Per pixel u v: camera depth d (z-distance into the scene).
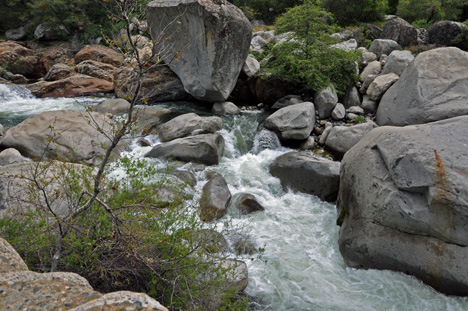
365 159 6.20
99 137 8.97
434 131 5.67
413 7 22.59
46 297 2.15
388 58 11.59
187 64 12.25
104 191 4.45
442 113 8.09
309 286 5.37
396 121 9.12
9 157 8.07
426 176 5.10
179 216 4.56
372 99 10.90
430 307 4.87
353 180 6.42
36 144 8.52
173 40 12.38
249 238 6.39
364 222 5.81
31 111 12.67
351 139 9.00
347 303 5.04
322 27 13.02
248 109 12.69
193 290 3.97
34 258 3.77
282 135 9.93
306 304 5.02
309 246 6.32
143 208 4.18
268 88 12.66
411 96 8.77
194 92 12.52
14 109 12.88
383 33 16.84
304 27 12.95
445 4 22.03
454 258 4.89
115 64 19.81
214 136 9.09
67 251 3.87
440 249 5.01
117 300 1.99
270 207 7.48
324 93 11.05
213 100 12.62
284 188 8.16
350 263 5.80
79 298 2.17
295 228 6.82
